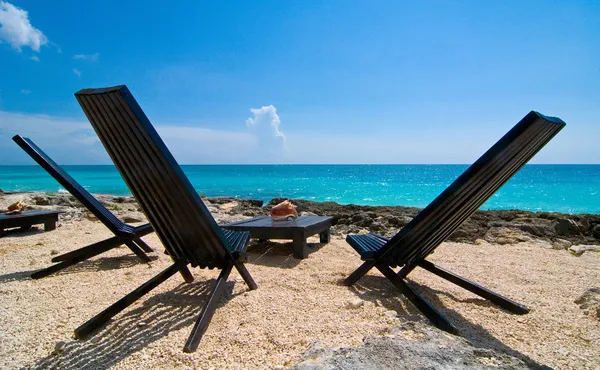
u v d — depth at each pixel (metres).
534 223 7.70
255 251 5.18
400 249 3.19
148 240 5.85
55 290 3.41
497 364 1.91
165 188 2.48
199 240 2.82
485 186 2.82
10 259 4.64
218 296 2.71
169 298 3.18
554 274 4.16
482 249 5.66
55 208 9.53
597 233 7.58
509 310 3.03
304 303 3.04
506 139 2.34
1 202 10.23
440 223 3.00
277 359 2.12
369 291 3.40
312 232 5.04
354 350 2.03
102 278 3.80
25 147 3.87
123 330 2.55
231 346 2.29
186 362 2.11
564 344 2.44
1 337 2.45
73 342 2.38
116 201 13.27
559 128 2.63
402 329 2.39
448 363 1.90
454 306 3.12
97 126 2.43
